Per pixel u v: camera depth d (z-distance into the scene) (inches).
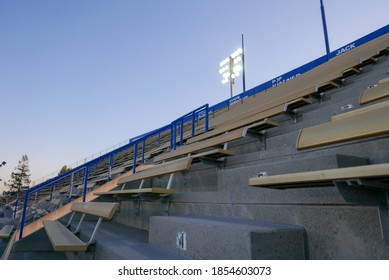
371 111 39.8
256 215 55.8
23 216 128.9
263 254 39.3
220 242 44.0
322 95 114.8
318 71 199.9
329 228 42.1
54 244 67.5
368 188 35.4
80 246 68.7
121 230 98.4
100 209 74.2
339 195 41.5
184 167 78.9
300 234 44.4
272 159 75.1
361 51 181.3
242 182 67.4
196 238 50.1
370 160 48.9
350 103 81.7
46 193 352.8
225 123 178.7
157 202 93.8
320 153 60.1
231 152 88.4
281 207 50.5
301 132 50.9
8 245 140.5
